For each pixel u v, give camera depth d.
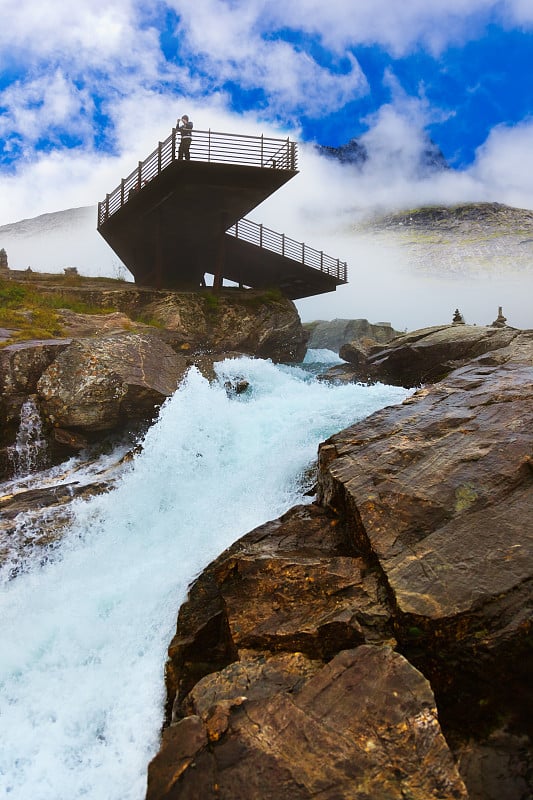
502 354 16.39
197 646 6.85
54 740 6.46
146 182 26.06
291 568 6.89
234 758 4.29
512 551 6.33
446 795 3.93
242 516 10.10
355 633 5.85
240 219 29.47
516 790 4.88
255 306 29.81
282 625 6.21
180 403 14.19
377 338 51.16
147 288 27.78
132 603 8.38
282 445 12.49
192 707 5.08
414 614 5.75
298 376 26.12
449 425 9.18
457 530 6.83
